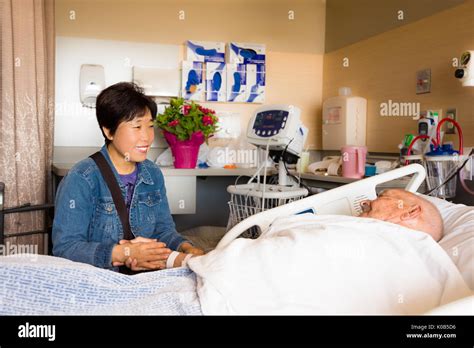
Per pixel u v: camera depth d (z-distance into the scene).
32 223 2.49
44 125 2.73
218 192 3.72
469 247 1.19
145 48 3.41
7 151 2.31
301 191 2.18
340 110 3.29
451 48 2.53
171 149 3.07
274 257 1.03
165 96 3.44
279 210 1.53
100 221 1.55
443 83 2.59
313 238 1.07
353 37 3.42
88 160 1.56
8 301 1.00
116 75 3.36
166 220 1.73
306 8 3.76
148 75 3.39
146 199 1.65
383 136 3.10
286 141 2.26
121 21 3.35
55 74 3.23
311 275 1.01
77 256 1.38
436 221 1.35
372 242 1.09
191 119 2.89
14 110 2.35
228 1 3.58
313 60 3.81
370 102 3.24
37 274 1.03
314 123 3.83
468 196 2.25
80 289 1.04
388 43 3.04
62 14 3.22
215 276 1.01
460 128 2.37
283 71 3.74
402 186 2.20
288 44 3.74
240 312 0.96
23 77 2.43
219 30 3.57
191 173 2.84
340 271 1.02
